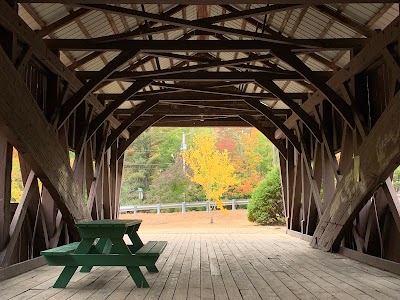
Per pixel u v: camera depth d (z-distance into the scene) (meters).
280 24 7.63
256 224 17.39
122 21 7.49
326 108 7.98
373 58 5.51
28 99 5.01
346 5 5.94
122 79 7.91
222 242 9.35
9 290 4.24
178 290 4.25
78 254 4.37
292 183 11.55
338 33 7.01
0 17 4.40
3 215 4.78
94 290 4.25
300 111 8.29
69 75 6.90
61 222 6.84
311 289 4.27
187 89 9.31
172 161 31.17
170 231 13.31
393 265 5.19
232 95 9.65
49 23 6.32
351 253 6.59
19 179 15.06
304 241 9.45
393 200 5.26
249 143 24.28
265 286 4.44
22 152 4.97
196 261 6.35
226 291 4.20
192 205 24.05
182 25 5.90
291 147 11.59
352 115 6.40
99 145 9.67
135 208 24.22
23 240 5.80
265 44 6.48
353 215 6.23
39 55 5.55
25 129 4.89
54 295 4.02
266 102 12.12
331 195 8.06
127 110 11.47
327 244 7.39
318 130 8.27
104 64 8.90
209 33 9.33
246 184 23.64
